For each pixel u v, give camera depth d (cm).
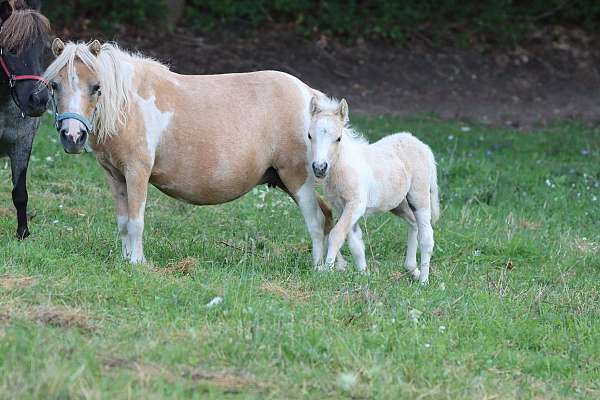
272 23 3038
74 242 1233
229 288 1036
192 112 1170
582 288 1248
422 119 2566
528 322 1057
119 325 907
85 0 2848
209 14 3019
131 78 1130
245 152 1188
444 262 1359
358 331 954
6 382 733
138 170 1143
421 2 3166
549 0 3225
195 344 864
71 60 1077
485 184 1847
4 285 978
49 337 838
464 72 2966
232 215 1537
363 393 801
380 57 2970
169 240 1322
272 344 882
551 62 3067
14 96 1174
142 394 731
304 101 1225
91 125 1098
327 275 1144
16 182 1262
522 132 2489
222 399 759
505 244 1446
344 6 3102
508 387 862
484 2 3203
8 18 1164
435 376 859
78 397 718
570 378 916
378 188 1201
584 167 2064
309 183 1230
